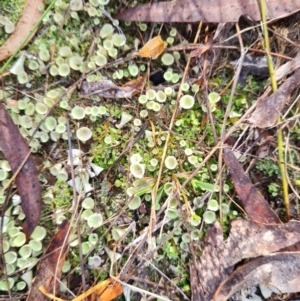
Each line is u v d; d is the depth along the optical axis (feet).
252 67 0.49
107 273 0.45
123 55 0.49
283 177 0.46
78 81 0.46
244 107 0.49
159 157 0.47
